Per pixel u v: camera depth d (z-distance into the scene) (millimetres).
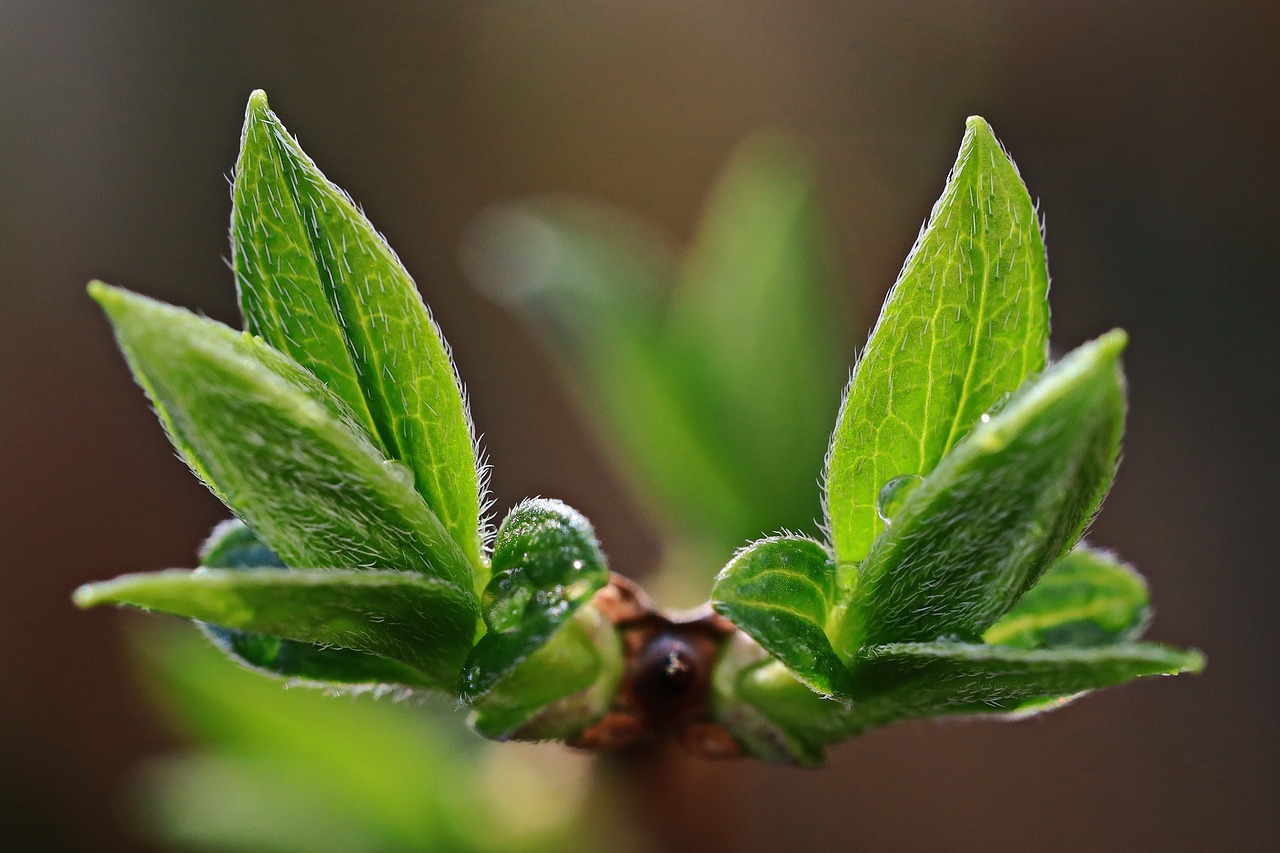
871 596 131
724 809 163
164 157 311
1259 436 282
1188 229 292
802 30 326
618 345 177
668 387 175
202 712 181
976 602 130
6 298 302
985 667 129
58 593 289
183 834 177
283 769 181
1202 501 281
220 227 310
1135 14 303
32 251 304
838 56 324
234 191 133
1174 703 279
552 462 303
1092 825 272
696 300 178
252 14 320
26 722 278
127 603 126
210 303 307
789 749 139
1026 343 133
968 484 127
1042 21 309
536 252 185
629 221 324
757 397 175
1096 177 299
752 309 176
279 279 134
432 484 135
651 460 175
